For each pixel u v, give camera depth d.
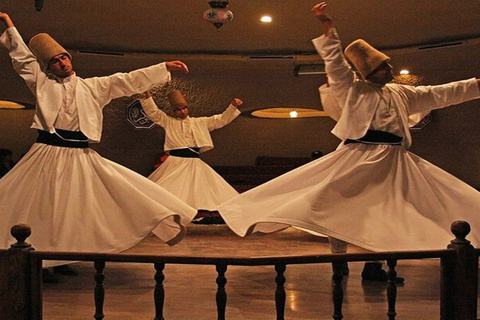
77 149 4.52
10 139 10.98
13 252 3.19
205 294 4.32
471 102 10.22
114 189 4.41
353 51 4.58
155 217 4.27
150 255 3.11
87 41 9.57
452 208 4.30
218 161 11.50
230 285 4.63
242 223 4.27
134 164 10.99
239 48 10.02
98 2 7.69
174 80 10.69
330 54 4.43
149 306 3.98
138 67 10.41
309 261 3.08
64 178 4.40
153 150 10.99
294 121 11.52
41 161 4.43
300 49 10.05
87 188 4.40
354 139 4.43
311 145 11.51
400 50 9.80
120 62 10.32
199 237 7.38
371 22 8.46
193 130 7.82
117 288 4.50
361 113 4.44
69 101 4.54
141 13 8.15
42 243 4.24
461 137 10.33
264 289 4.50
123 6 7.85
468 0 7.58
